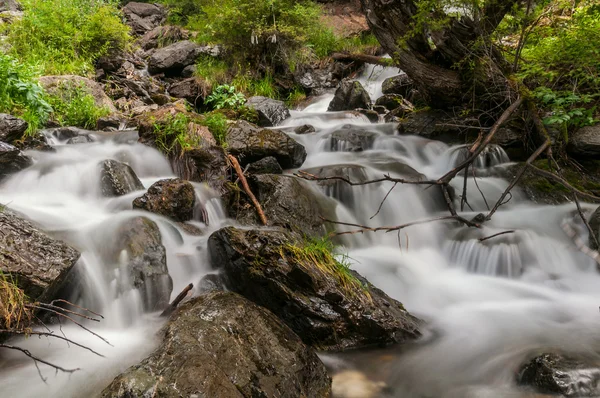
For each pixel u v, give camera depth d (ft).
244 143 23.89
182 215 18.42
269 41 44.01
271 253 14.12
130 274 13.98
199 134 23.67
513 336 14.12
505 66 25.58
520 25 24.61
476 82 26.00
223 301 12.45
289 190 19.74
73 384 10.31
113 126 29.76
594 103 24.95
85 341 12.23
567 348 13.07
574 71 23.58
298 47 45.57
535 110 22.99
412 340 14.03
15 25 38.04
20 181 20.02
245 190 19.97
